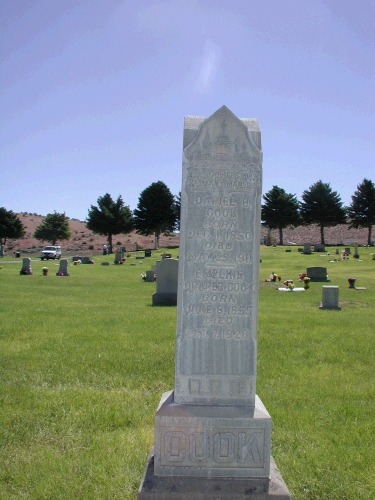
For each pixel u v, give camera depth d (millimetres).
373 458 5652
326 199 88500
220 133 5160
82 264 53719
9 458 5645
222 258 5148
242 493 4703
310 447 5934
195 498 4668
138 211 89750
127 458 5594
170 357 10195
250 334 5148
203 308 5152
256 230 5160
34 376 8844
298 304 21406
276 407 7312
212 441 4945
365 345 11766
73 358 10047
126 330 13289
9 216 88812
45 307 18562
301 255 59188
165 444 4949
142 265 51406
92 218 88750
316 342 12164
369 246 76688
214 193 5145
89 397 7648
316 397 7840
